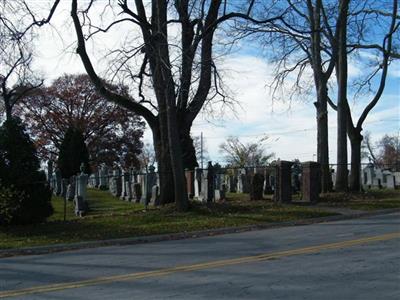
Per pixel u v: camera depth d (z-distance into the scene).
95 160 70.62
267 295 7.55
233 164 82.25
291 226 17.52
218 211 20.55
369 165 39.09
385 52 28.36
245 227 17.36
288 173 23.72
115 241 15.23
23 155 17.80
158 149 22.22
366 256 10.55
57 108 70.62
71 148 48.97
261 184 25.12
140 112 21.92
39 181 18.17
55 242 15.16
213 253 11.89
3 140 17.72
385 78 27.95
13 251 13.93
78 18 20.12
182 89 20.02
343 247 11.85
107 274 9.77
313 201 23.36
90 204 28.52
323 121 26.70
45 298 7.93
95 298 7.79
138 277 9.30
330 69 26.70
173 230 16.91
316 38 26.55
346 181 26.67
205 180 25.41
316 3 26.31
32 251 14.01
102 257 12.20
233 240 14.30
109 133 72.44
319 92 26.73
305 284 8.17
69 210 26.25
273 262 10.28
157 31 19.45
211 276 9.12
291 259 10.54
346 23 26.88
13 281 9.46
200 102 21.73
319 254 11.02
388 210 21.16
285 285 8.16
